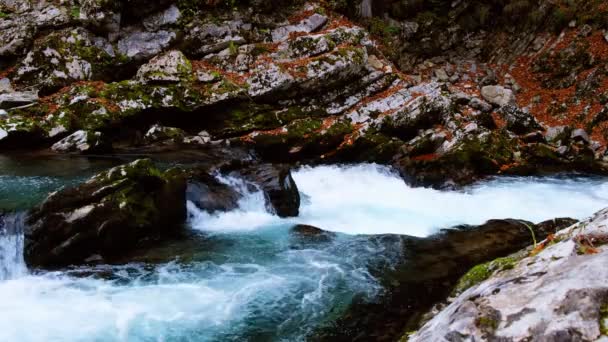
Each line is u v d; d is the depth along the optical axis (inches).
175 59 470.6
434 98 503.5
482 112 552.4
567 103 637.9
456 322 86.0
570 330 71.3
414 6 716.7
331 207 378.6
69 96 428.5
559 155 507.2
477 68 721.6
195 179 335.9
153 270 250.7
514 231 323.9
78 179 313.6
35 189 289.6
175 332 194.9
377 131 482.3
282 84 489.7
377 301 222.2
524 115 552.4
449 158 455.8
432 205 391.2
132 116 437.4
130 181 277.7
